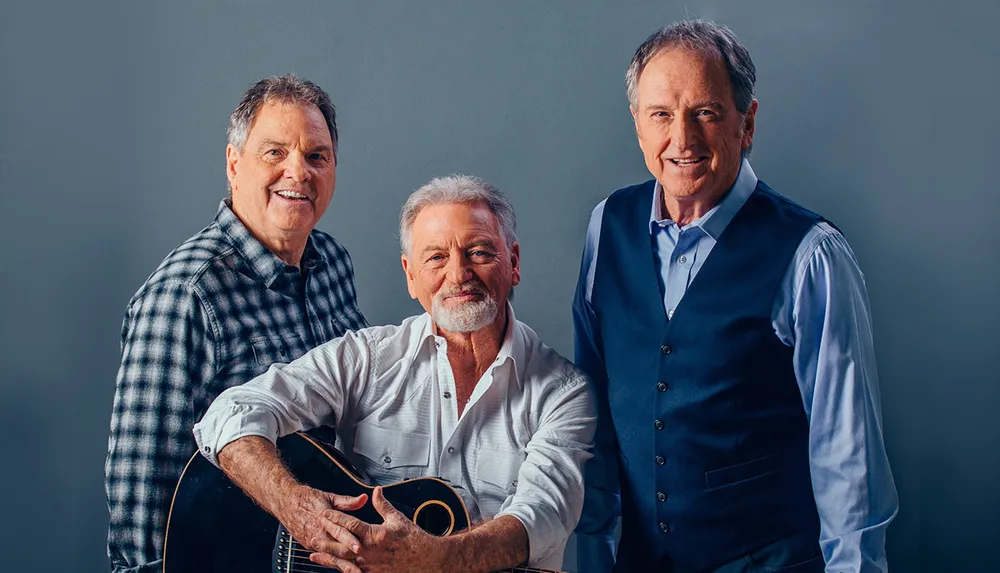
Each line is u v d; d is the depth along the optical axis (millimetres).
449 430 1844
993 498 2744
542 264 2926
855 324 1686
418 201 1800
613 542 1990
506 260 1804
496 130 2922
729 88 1688
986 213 2742
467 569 1609
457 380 1854
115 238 2957
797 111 2801
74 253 2957
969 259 2752
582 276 1983
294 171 1975
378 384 1867
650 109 1701
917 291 2775
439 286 1772
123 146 2955
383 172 2943
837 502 1691
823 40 2779
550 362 1893
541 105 2906
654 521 1851
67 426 2939
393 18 2928
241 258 2002
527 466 1771
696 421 1775
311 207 2016
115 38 2951
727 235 1766
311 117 2010
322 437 1850
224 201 2047
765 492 1780
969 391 2756
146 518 1856
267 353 1972
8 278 2953
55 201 2961
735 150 1726
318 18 2938
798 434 1784
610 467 1926
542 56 2902
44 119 2965
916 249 2770
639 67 1737
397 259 2934
